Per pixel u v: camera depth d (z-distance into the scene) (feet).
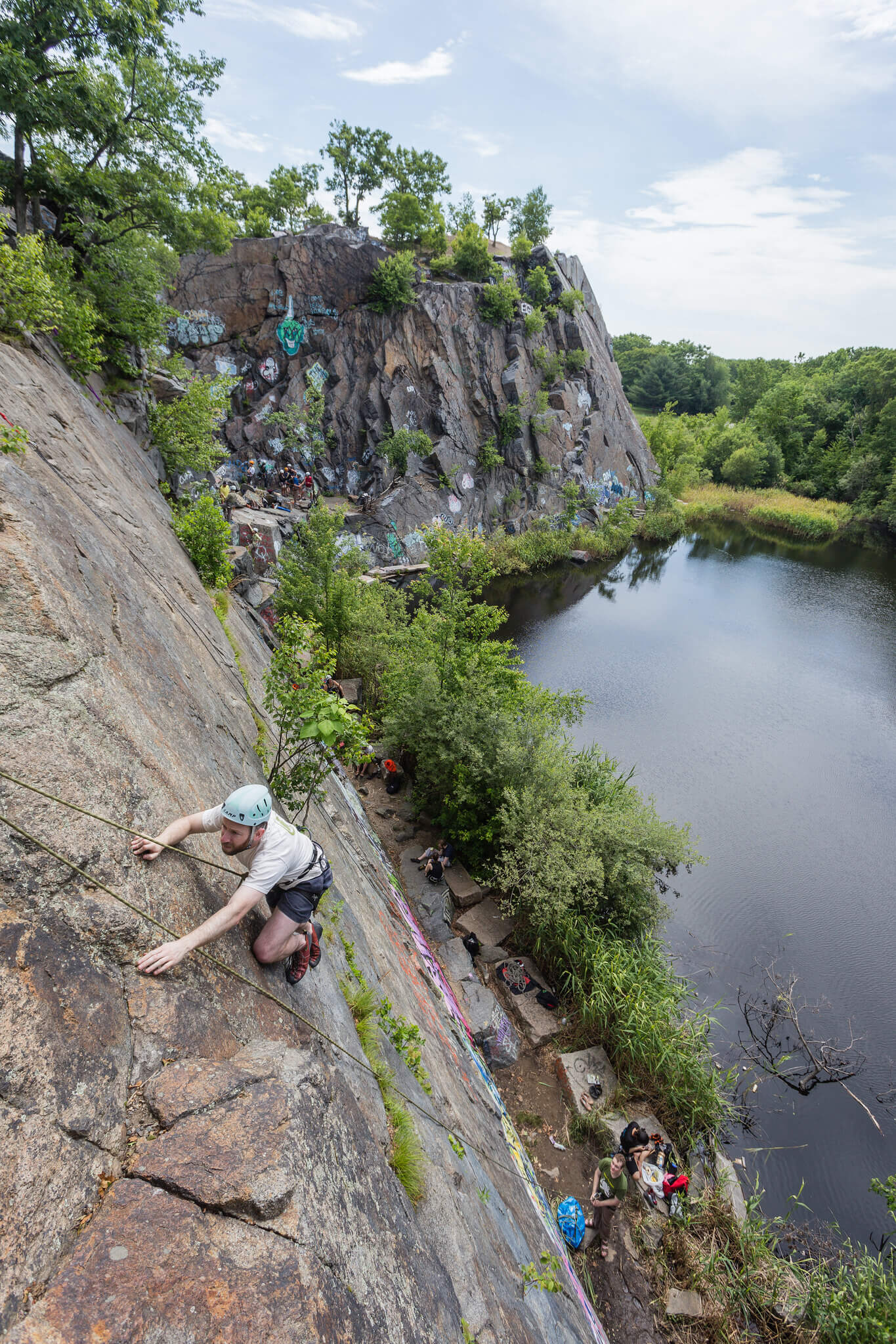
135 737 10.76
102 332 42.09
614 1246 23.32
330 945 15.99
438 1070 18.33
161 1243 5.97
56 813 8.12
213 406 51.11
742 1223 24.57
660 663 85.76
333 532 61.11
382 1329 7.40
